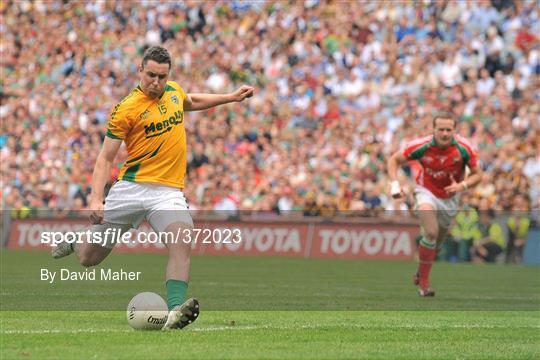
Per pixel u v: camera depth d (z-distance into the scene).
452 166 45.88
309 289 50.12
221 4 118.56
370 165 92.88
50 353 22.28
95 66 120.00
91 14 124.56
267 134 103.06
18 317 32.47
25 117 116.50
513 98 96.25
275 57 111.19
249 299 42.88
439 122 45.03
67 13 125.56
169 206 28.98
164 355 22.03
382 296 45.75
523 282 58.19
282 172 96.62
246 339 25.56
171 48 117.88
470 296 46.81
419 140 46.25
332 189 92.94
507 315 36.78
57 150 110.44
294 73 108.19
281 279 58.72
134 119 28.67
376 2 109.25
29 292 44.88
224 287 51.12
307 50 109.62
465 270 71.00
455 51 101.94
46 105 117.12
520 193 84.12
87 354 22.12
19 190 106.94
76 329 27.78
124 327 28.53
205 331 27.25
